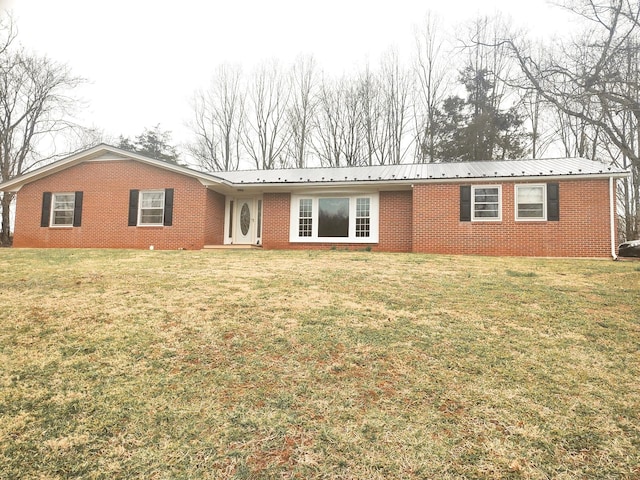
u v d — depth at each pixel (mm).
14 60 24016
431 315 4852
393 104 30109
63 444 2457
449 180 13477
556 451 2375
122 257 9977
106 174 15789
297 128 31672
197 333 4211
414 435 2529
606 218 12336
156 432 2578
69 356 3699
